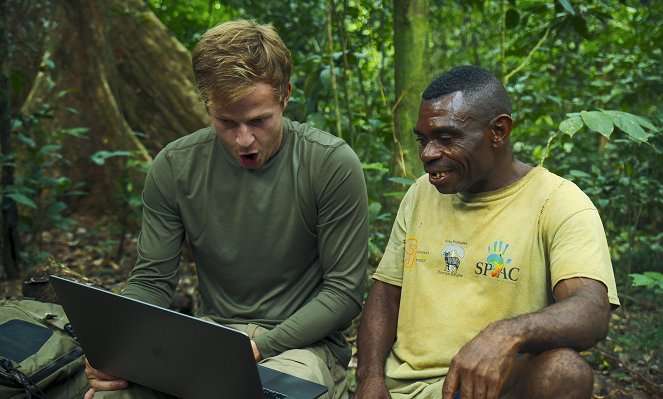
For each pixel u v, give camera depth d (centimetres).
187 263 478
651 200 374
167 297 246
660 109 421
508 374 177
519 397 179
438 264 210
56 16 608
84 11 609
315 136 236
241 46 209
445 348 203
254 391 180
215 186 237
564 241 191
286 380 204
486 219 204
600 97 444
